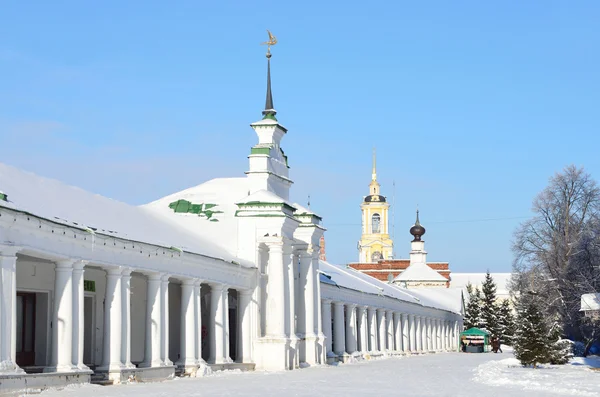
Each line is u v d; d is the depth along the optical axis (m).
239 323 52.28
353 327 75.50
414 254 151.75
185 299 43.78
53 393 28.83
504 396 31.23
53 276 37.34
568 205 83.06
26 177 37.69
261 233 52.91
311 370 52.44
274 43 59.47
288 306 54.25
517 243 85.00
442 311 120.75
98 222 37.34
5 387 27.06
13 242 28.33
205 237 53.94
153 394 29.23
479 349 114.62
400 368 56.28
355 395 30.75
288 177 61.50
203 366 43.81
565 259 79.50
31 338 37.12
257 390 32.38
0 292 27.73
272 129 57.88
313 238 59.84
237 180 59.97
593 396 31.72
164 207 56.78
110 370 35.44
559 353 57.62
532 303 60.53
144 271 38.75
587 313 64.19
